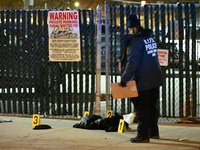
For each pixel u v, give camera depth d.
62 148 13.24
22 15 18.67
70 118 18.58
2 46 19.00
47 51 18.56
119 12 17.86
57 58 18.38
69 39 18.20
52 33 18.28
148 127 13.91
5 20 18.92
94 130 16.20
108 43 17.53
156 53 14.09
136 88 13.55
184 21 17.50
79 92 18.48
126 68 13.52
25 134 15.45
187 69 17.56
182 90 17.77
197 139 14.49
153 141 14.20
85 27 18.16
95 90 18.34
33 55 18.73
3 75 19.14
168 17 17.52
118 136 15.05
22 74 18.97
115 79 17.98
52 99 18.80
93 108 18.75
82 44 18.23
